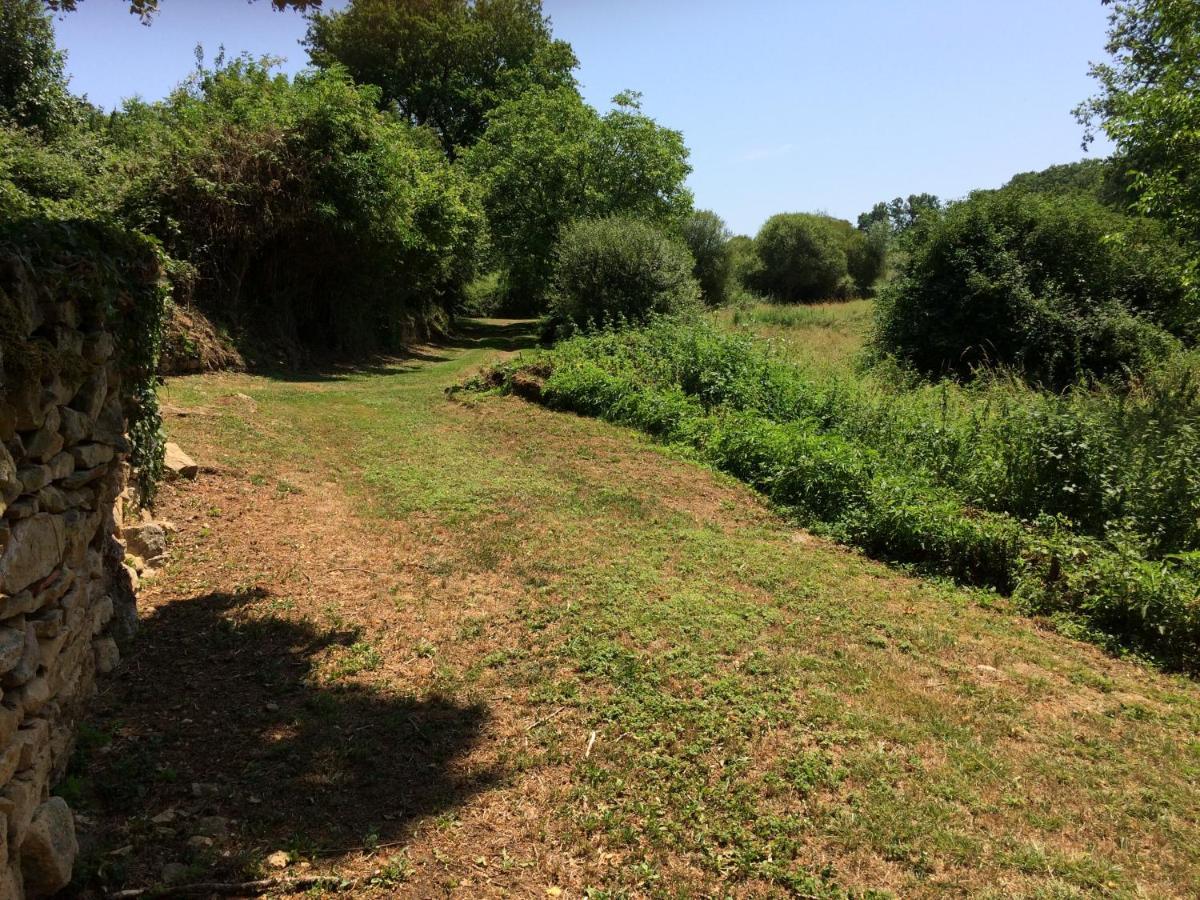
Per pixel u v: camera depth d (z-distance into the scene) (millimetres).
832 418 10312
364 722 3791
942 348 16641
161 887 2588
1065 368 15297
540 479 8672
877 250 47656
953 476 8273
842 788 3424
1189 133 9977
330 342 20453
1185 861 3076
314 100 16578
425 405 13305
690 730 3812
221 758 3406
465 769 3459
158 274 4480
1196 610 5211
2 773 2205
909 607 5723
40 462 2750
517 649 4648
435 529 6824
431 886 2762
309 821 3051
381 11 36781
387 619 5027
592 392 12500
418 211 22047
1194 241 11891
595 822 3127
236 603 5055
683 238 36281
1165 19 10461
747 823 3162
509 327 39250
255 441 9000
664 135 32125
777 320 27578
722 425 10383
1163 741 4004
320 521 6836
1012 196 17281
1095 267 16125
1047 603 5895
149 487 5398
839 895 2779
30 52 15398
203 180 14430
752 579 6043
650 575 5922
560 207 30500
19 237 2795
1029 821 3275
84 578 3424
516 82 37094
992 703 4301
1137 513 6789
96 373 3482
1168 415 9203
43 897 2434
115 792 3076
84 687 3557
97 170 14320
